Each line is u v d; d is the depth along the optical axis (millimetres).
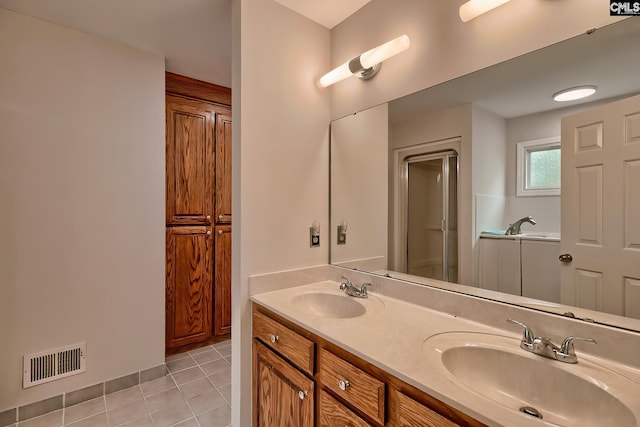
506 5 1147
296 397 1231
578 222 1002
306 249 1772
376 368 928
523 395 913
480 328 1148
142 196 2092
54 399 1782
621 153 920
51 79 1772
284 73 1663
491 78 1194
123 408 1818
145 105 2098
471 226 1274
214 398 1934
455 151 1321
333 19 1791
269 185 1607
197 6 1618
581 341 943
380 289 1588
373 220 1656
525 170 1120
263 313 1470
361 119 1709
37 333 1738
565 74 1021
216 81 2574
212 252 2670
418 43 1438
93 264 1913
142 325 2098
